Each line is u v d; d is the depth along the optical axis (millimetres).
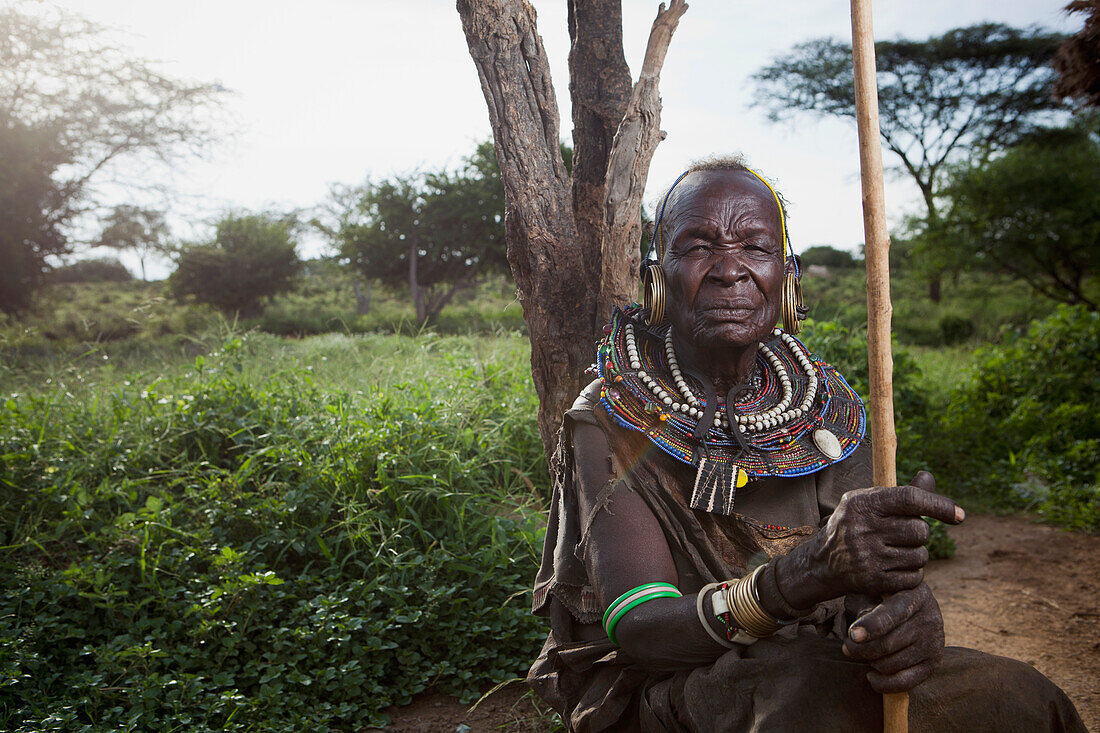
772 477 1943
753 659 1617
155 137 22328
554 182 3104
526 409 5809
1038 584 4992
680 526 1889
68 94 21594
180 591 3887
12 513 4531
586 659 1978
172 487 4828
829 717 1533
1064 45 4238
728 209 1890
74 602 3873
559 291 3078
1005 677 1644
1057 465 7074
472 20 2961
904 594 1457
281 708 3215
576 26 3328
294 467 4727
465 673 3525
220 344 6973
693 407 1948
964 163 23844
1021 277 24203
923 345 23094
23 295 22469
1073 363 8773
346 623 3604
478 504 4512
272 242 35000
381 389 5848
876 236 1549
